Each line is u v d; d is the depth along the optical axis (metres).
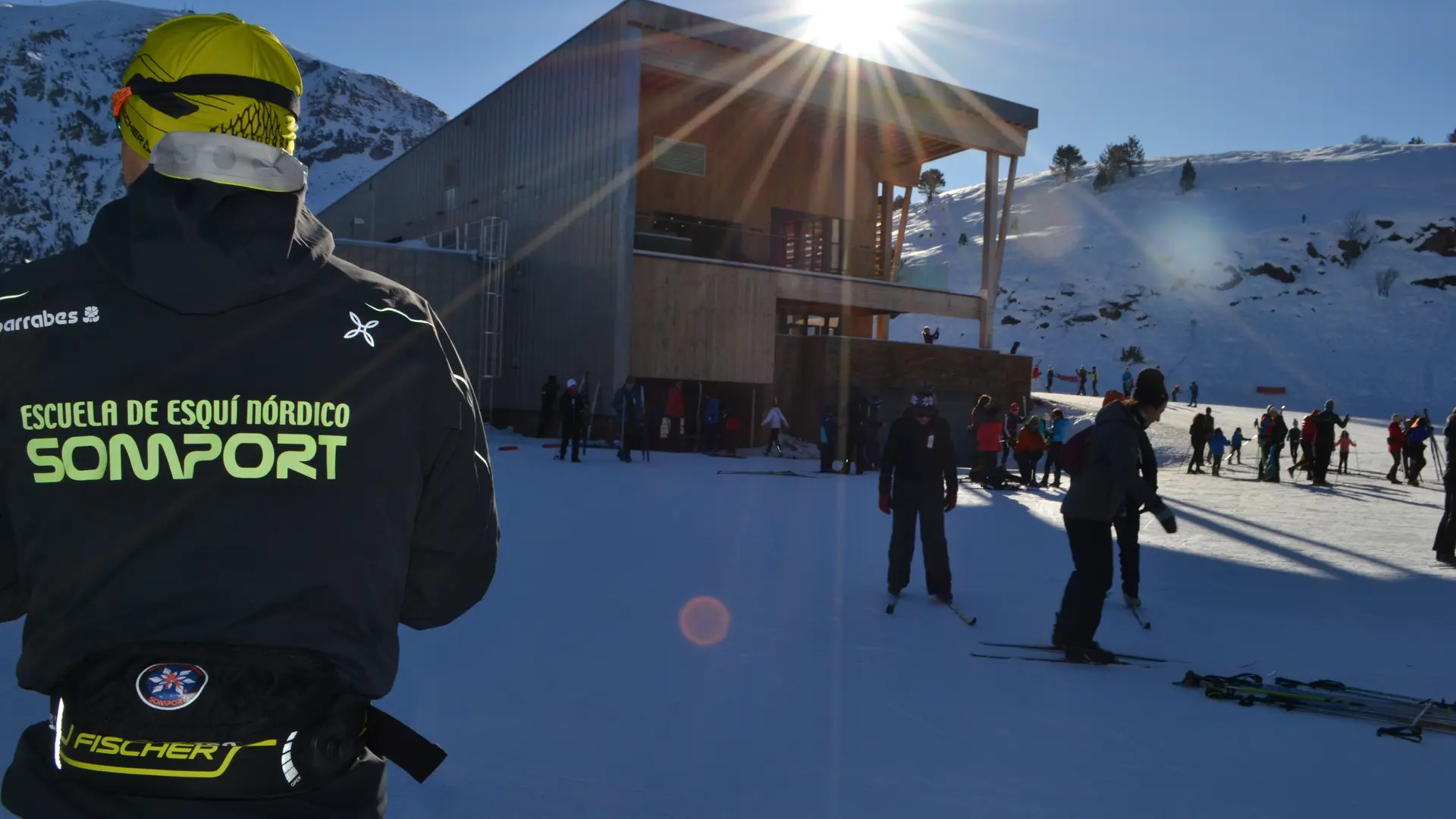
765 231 32.53
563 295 28.28
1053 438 19.47
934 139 32.22
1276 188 108.81
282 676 1.17
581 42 27.62
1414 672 5.77
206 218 1.21
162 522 1.19
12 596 1.35
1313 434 23.23
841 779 3.78
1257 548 11.11
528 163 30.47
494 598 6.94
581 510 12.28
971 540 11.14
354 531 1.25
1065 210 116.31
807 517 12.56
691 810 3.43
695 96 30.11
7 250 183.62
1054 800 3.64
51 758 1.18
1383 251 91.38
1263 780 3.91
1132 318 86.69
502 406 31.30
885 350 29.66
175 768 1.09
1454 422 10.05
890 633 6.34
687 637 6.00
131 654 1.15
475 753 3.90
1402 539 12.12
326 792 1.19
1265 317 83.12
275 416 1.22
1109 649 6.17
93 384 1.21
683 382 27.98
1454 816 3.59
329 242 1.37
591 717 4.41
